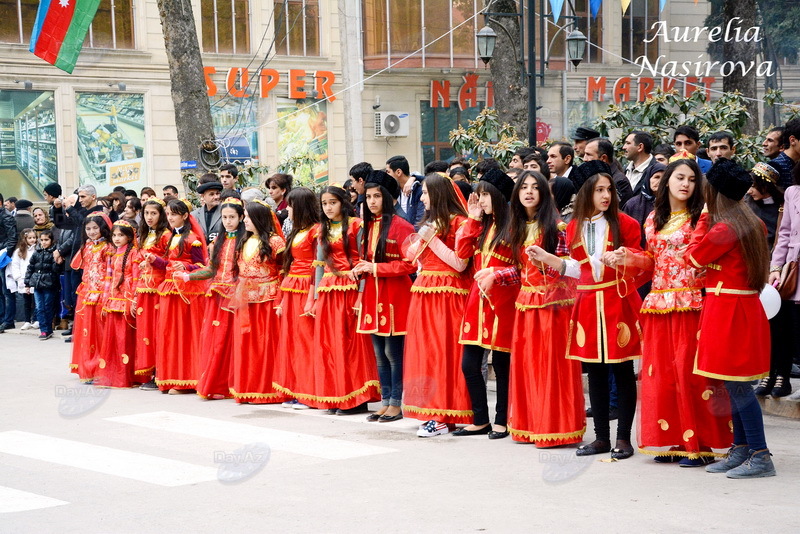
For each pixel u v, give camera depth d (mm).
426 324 7516
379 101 23672
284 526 5234
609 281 6512
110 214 13703
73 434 7695
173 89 15289
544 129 16750
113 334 10203
